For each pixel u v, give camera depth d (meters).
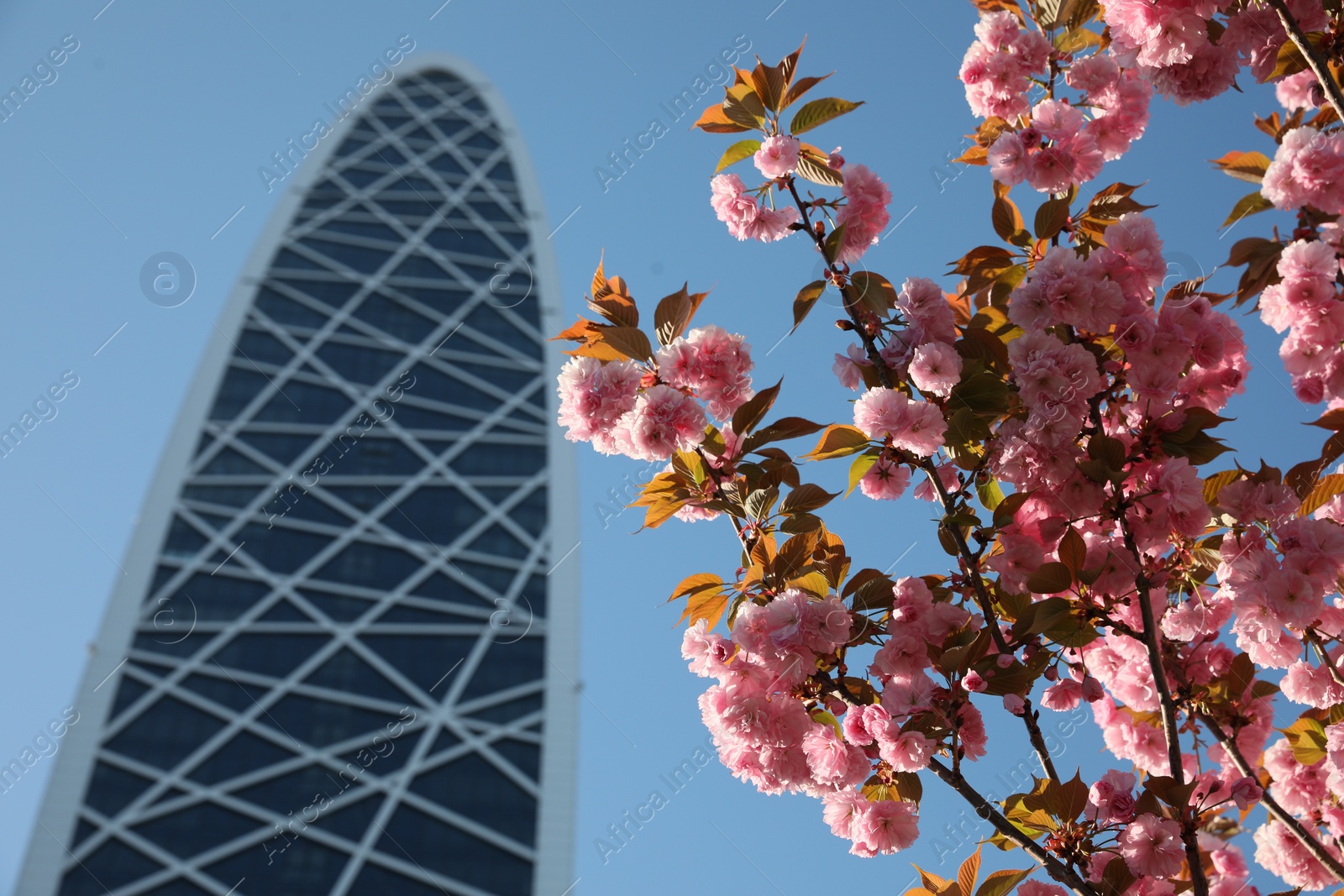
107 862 97.00
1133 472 5.14
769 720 4.92
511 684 115.88
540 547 126.81
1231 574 5.00
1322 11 5.24
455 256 152.25
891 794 5.07
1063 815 4.93
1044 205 5.41
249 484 124.38
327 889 98.75
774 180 5.79
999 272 5.69
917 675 4.84
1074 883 4.60
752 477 5.60
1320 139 4.79
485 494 130.12
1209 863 5.90
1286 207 4.92
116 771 102.19
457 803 106.31
